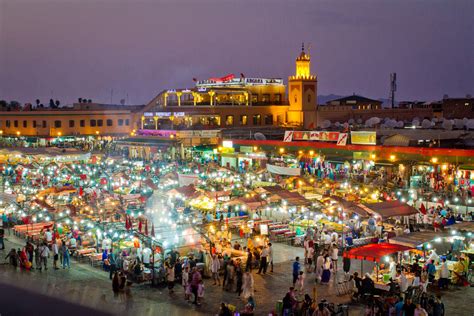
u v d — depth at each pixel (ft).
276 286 87.40
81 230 112.78
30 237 111.86
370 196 133.90
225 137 244.01
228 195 135.13
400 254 87.86
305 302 71.46
